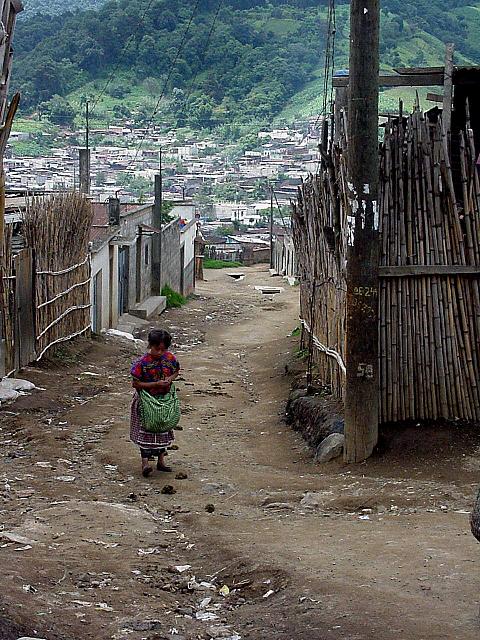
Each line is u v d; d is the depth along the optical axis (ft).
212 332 104.12
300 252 62.28
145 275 121.08
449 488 32.50
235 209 254.06
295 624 19.27
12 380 52.70
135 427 37.42
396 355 37.60
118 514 30.50
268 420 49.62
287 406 50.11
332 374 45.91
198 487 35.27
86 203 71.97
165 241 131.54
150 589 23.04
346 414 37.01
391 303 37.42
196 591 23.06
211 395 58.13
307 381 50.03
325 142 45.85
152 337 37.19
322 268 48.78
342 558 23.98
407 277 37.35
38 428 44.86
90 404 51.70
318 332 51.21
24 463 38.17
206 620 20.70
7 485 34.12
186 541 27.86
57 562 24.38
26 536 27.22
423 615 18.98
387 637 17.80
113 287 93.71
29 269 57.62
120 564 24.94
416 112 38.88
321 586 21.40
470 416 37.83
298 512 31.19
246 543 26.58
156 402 36.78
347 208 36.68
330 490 33.53
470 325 37.83
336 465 37.52
